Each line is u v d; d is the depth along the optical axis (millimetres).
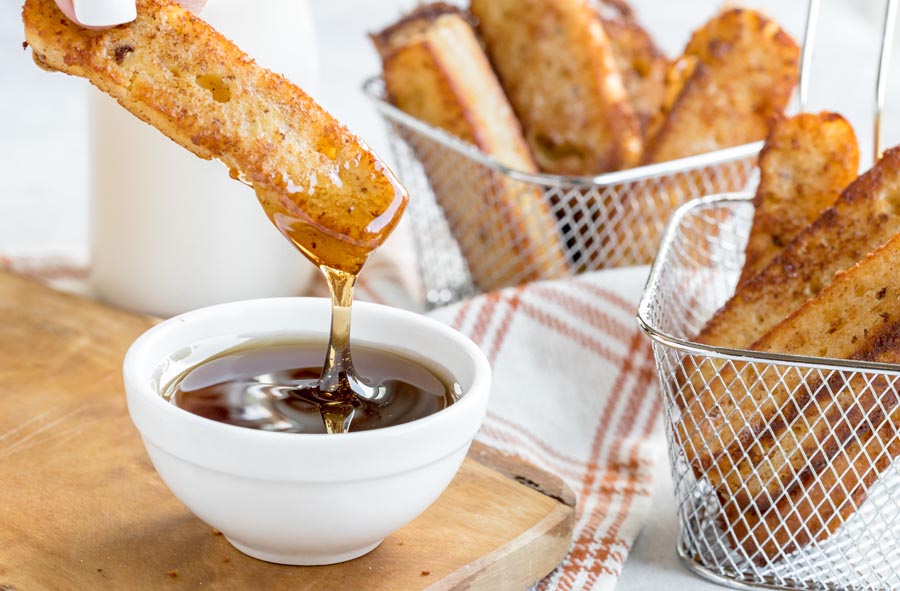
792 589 573
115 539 556
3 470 590
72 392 646
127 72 508
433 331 567
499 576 559
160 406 513
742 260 720
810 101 1108
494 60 777
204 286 742
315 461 507
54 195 963
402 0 1470
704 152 737
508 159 743
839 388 554
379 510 523
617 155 751
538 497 591
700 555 586
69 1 498
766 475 569
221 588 536
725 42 735
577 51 751
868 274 558
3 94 1191
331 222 521
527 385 675
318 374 560
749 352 547
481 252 760
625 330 694
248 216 735
